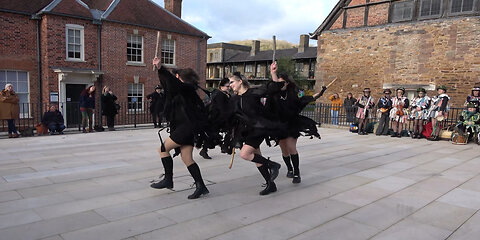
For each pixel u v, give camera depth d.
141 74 17.84
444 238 3.07
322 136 10.91
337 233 3.14
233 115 4.12
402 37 14.57
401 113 10.62
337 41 16.70
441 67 13.58
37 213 3.57
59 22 14.97
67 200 4.03
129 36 17.41
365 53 15.75
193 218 3.48
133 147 8.25
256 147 4.07
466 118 9.37
